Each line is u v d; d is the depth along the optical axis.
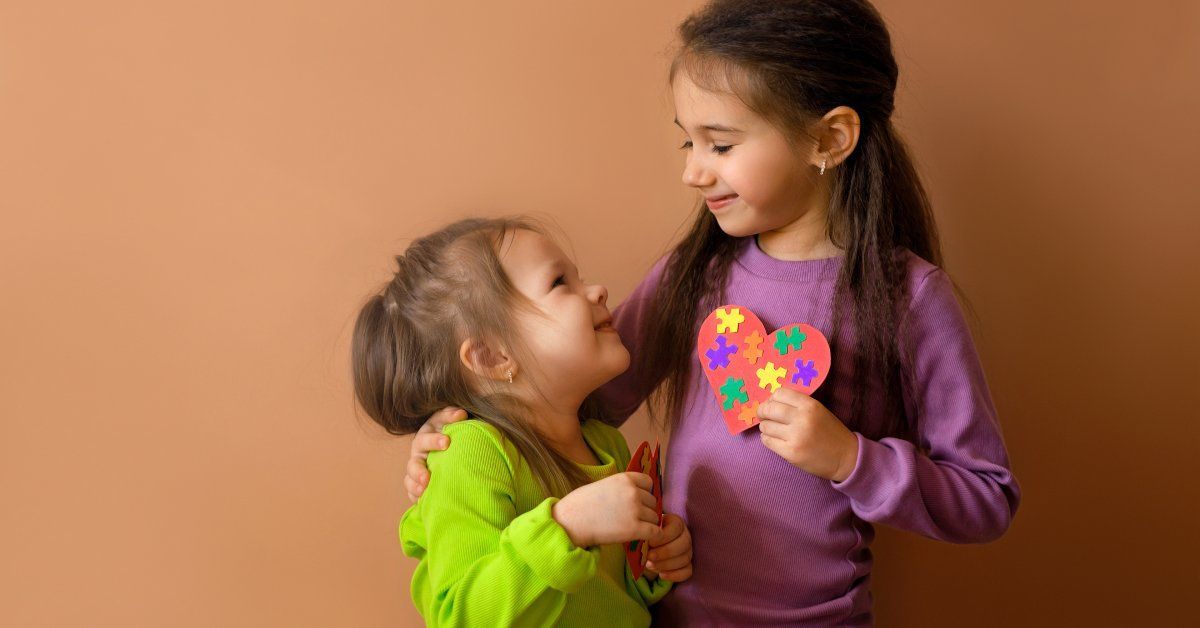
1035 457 1.47
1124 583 1.49
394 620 1.45
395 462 1.43
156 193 1.34
